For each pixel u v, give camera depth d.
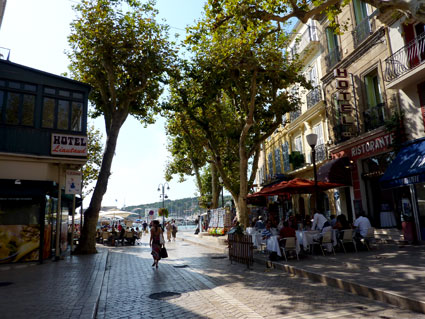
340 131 16.58
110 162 16.17
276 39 16.25
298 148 23.31
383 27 13.66
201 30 12.62
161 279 8.73
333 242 10.93
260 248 14.45
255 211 27.83
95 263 11.52
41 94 13.26
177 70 17.33
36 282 7.97
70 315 5.03
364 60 15.13
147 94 18.78
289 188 13.73
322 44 19.08
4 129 12.34
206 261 12.35
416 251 9.98
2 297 6.33
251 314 5.20
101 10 15.76
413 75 11.52
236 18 9.81
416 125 12.16
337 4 10.20
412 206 12.51
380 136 13.80
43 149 12.95
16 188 11.63
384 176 11.92
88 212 15.53
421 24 12.16
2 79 12.57
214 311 5.48
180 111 18.81
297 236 11.52
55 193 13.51
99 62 16.53
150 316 5.33
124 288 7.66
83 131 13.88
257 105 17.62
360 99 15.42
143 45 16.17
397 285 6.06
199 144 21.80
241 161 16.28
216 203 27.97
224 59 15.27
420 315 4.84
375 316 4.90
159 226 10.98
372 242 12.45
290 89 24.06
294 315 5.11
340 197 17.44
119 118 16.45
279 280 8.07
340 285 6.81
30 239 11.96
